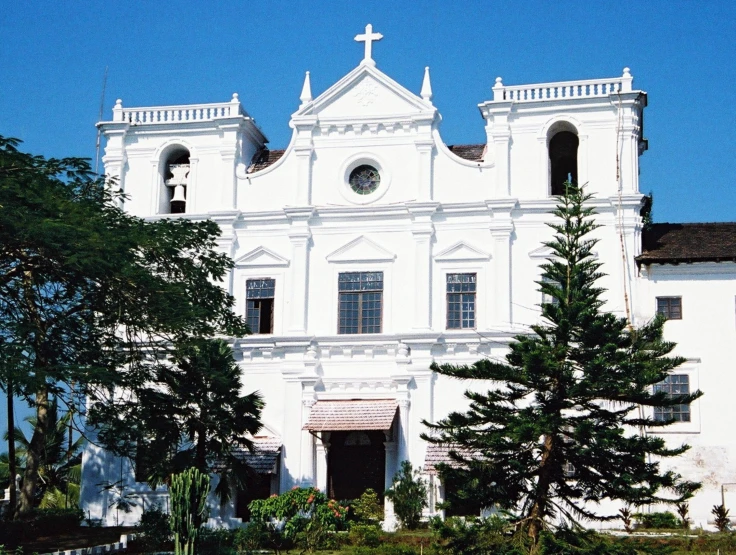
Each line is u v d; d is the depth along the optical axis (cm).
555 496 3591
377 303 5181
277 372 5181
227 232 5347
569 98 5125
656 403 3544
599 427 3534
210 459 4512
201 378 4388
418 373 5025
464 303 5106
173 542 4116
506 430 3522
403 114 5278
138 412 4244
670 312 4934
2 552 3766
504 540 3450
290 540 4188
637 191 5028
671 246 5050
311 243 5294
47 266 3916
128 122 5491
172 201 5500
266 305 5297
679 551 3906
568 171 5619
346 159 5325
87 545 4312
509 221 5100
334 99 5362
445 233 5178
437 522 3594
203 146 5453
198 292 4362
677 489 3544
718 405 4812
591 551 3338
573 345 3722
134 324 4103
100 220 3972
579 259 3728
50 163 4066
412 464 4934
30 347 3691
